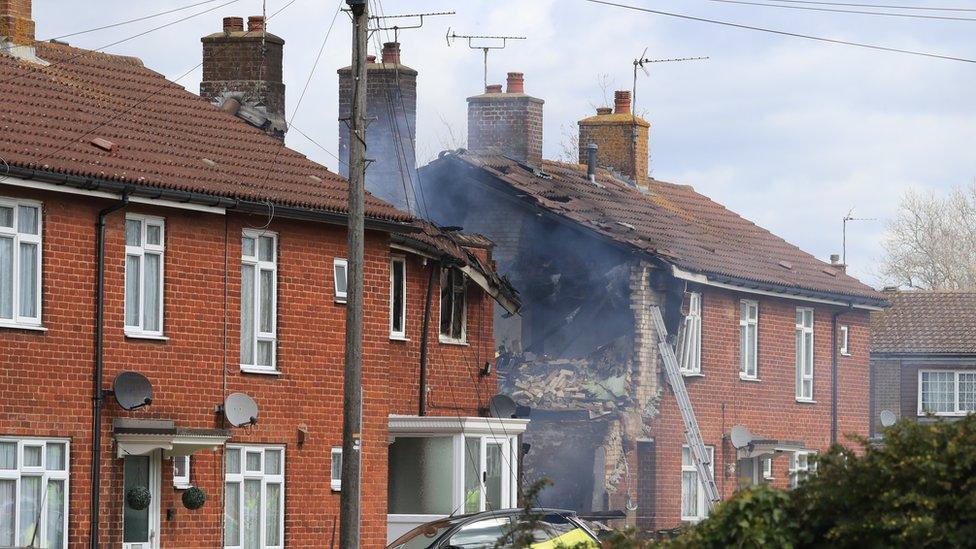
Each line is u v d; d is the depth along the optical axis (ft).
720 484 238.89
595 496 223.10
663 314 233.35
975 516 68.74
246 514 161.17
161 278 153.48
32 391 141.38
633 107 278.67
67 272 144.97
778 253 271.28
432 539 132.57
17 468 139.85
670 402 231.09
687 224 263.49
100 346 146.72
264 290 164.96
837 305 266.16
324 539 169.07
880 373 306.76
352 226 137.28
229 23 214.07
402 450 187.52
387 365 177.06
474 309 202.28
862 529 70.44
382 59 232.73
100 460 146.10
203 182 157.38
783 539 72.54
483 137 257.96
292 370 166.50
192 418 155.33
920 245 464.65
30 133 149.69
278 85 212.84
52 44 179.73
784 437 253.44
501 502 190.90
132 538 149.48
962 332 306.55
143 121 168.66
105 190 146.61
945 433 71.82
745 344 247.91
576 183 257.55
